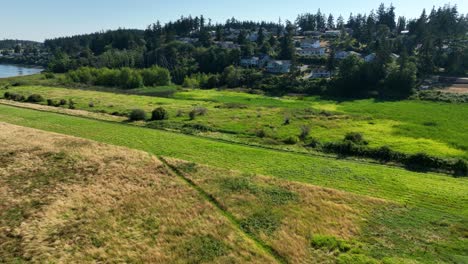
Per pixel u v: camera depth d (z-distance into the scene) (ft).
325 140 175.11
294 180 126.41
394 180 126.72
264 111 254.68
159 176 125.29
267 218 98.43
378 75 361.71
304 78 429.79
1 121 205.05
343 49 560.61
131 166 133.18
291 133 189.37
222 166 139.44
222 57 531.91
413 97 319.27
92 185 115.65
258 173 132.26
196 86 448.65
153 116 220.64
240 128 199.21
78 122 209.26
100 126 201.26
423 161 143.54
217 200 108.37
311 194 112.78
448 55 417.28
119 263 78.59
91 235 88.53
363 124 213.66
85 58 653.71
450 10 543.80
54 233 88.89
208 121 215.31
